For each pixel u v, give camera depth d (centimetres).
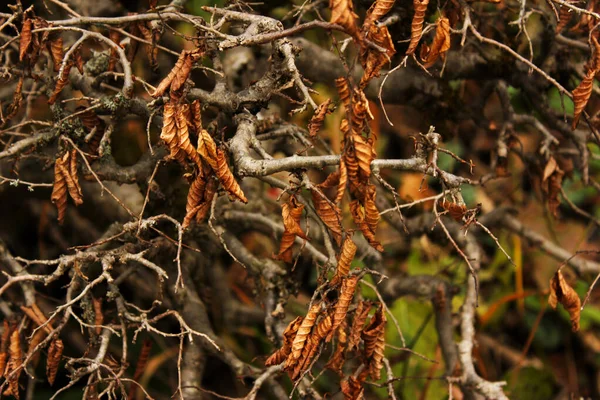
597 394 238
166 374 218
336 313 148
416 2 148
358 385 157
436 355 212
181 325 158
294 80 152
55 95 155
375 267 186
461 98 187
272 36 144
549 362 242
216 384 214
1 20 177
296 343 147
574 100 156
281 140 188
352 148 142
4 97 184
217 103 153
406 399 209
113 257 156
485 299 242
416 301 220
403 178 250
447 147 247
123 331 160
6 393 158
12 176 201
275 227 179
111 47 162
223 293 205
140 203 187
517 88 186
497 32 183
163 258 177
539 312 245
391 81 184
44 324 154
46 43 157
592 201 251
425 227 191
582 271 198
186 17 156
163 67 193
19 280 155
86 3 185
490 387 170
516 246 228
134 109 158
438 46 151
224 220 179
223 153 145
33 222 221
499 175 182
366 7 171
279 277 176
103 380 157
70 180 156
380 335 154
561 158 191
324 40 200
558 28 163
